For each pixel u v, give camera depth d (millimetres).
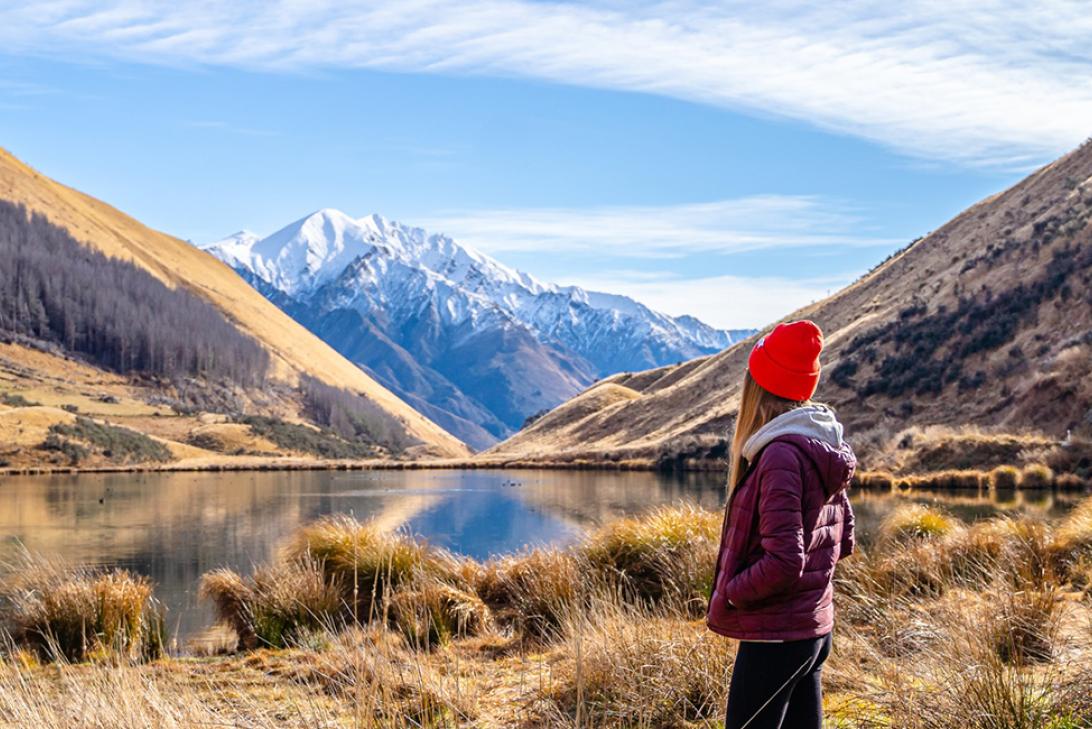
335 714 4852
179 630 10891
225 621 9664
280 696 5746
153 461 100812
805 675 2932
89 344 172500
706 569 8188
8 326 165125
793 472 2785
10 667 5496
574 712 4805
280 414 181125
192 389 172250
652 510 10344
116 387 159250
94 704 3867
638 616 5969
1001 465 39406
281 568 9820
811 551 2875
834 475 2848
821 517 2895
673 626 5867
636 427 104375
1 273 172375
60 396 141375
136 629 8469
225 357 189875
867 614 6105
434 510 37312
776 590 2760
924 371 58812
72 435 98812
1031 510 24203
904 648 4945
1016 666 4273
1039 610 5449
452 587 9047
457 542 24562
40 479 71625
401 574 9484
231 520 33656
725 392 97438
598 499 40688
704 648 5164
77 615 8453
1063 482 34219
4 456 89375
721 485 51250
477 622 8352
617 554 9023
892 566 8414
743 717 2879
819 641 2906
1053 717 3832
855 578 7680
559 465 86625
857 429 56812
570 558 9328
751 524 2895
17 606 8914
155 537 27297
